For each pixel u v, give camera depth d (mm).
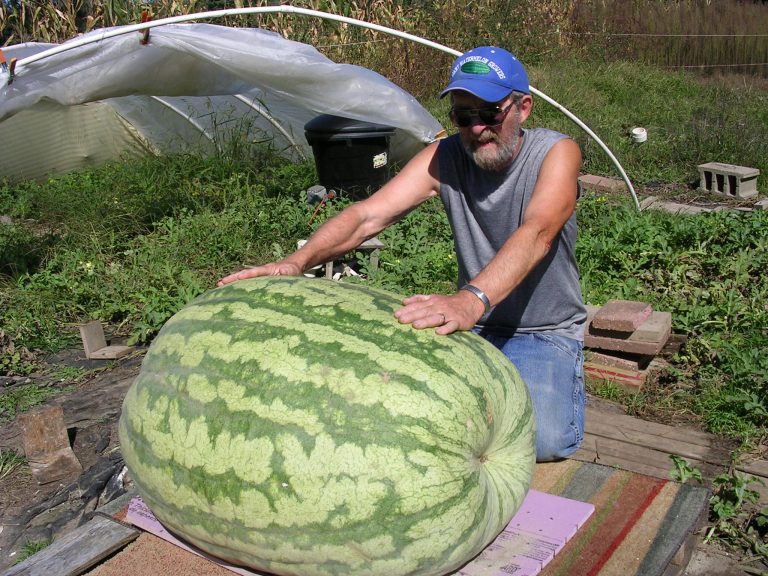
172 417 2338
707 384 4602
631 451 3936
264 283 2584
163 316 5680
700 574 3195
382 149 8023
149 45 7031
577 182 3100
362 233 3314
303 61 7355
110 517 2789
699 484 3658
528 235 2742
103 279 6703
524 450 2477
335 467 2119
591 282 6113
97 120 10305
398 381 2205
